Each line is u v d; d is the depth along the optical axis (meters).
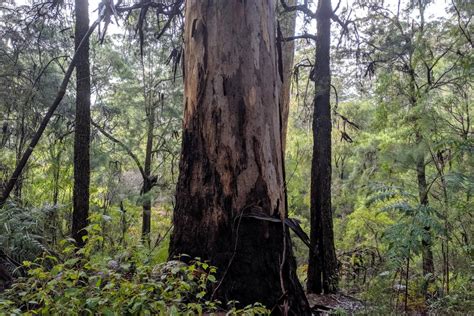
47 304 2.24
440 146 4.62
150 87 12.23
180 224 3.62
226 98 3.57
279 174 3.71
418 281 4.22
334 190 14.00
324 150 7.05
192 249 3.51
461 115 6.37
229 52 3.59
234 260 3.38
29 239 4.56
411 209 3.96
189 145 3.69
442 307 3.57
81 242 5.92
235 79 3.58
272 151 3.66
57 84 9.73
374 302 3.84
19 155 8.48
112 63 11.02
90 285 2.50
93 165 10.17
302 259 11.41
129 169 13.76
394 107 7.30
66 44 9.05
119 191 11.13
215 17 3.63
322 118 7.14
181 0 5.99
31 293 2.45
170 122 12.30
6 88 8.99
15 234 4.61
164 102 12.14
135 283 2.47
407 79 7.66
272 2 3.91
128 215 9.16
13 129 9.77
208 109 3.60
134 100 12.52
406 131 6.30
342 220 13.71
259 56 3.67
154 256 4.08
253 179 3.52
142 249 3.19
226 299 3.29
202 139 3.62
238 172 3.52
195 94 3.68
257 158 3.55
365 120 12.93
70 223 7.77
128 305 2.28
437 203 4.89
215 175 3.54
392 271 3.75
